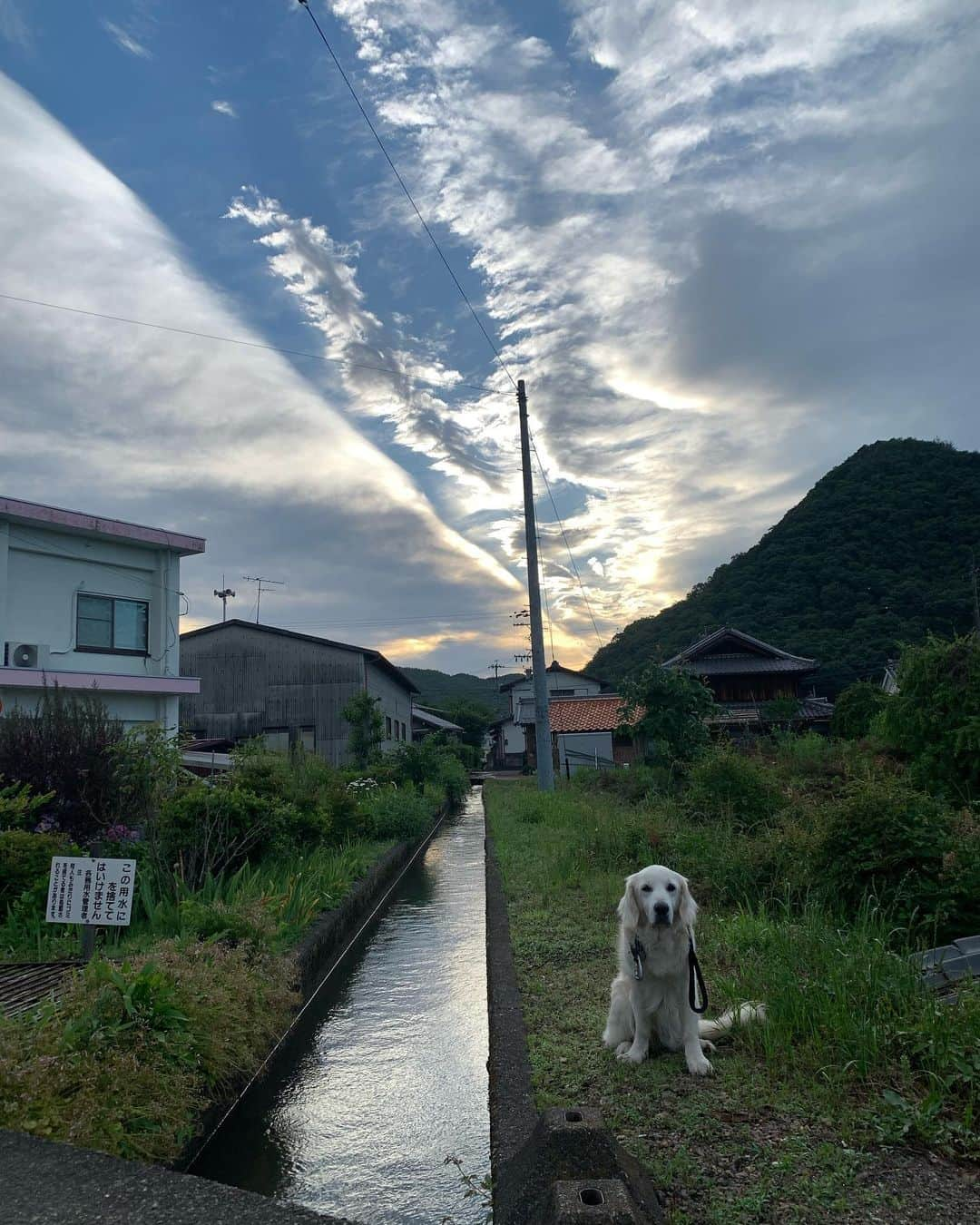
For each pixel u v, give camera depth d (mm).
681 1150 3539
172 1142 4145
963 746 10484
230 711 32812
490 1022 5730
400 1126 4953
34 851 7801
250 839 9688
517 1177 3072
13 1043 3846
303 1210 2605
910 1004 4539
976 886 6043
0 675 15727
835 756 19094
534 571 25094
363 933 10125
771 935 6266
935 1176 3279
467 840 20156
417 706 73625
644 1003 4543
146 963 4996
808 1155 3439
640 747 28922
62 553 17734
